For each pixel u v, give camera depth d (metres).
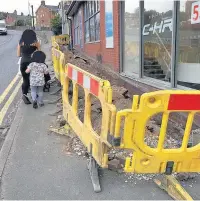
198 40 5.24
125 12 8.44
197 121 4.57
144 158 2.97
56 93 7.87
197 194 3.26
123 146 2.88
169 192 3.23
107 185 3.45
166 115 2.85
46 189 3.38
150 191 3.33
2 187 3.43
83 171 3.77
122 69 8.88
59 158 4.12
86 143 3.70
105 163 3.16
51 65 14.17
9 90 8.95
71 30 28.72
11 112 6.68
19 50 7.00
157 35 6.59
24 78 6.88
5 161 4.05
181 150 3.02
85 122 3.73
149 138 4.33
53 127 5.32
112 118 2.82
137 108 2.81
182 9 5.54
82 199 3.20
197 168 3.13
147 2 7.04
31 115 6.11
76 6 21.05
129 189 3.37
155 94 2.76
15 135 5.00
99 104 5.57
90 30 15.73
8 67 14.07
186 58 5.56
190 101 2.81
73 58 11.99
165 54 6.25
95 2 13.69
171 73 5.79
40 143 4.65
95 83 3.25
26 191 3.34
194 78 5.40
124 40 8.69
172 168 3.06
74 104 4.26
